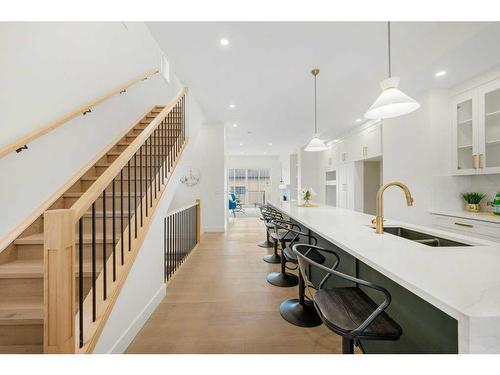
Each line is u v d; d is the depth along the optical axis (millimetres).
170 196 2736
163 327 1868
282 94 3852
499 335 639
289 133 6660
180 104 3434
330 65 2930
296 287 2594
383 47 2555
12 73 1677
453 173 3174
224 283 2717
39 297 1471
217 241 4859
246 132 6605
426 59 2471
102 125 2861
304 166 8594
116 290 1453
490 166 2789
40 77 1924
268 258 3570
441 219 3061
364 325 960
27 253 1684
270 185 12531
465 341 647
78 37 2396
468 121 3012
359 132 5438
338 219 2424
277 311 2102
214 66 2977
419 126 3373
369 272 1608
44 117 1969
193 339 1722
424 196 3291
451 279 881
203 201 5852
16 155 1724
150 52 4230
